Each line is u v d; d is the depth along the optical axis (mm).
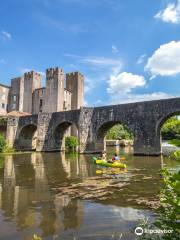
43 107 70312
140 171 21688
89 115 44500
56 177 18672
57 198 12172
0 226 8398
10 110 77000
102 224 8492
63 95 70125
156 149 36844
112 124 45906
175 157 3605
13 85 78062
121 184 15727
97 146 44500
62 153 45625
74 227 8234
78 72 75812
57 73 68375
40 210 10195
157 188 14344
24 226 8383
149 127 37719
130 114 39906
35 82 75562
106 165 25406
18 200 11828
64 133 52906
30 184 15859
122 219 8969
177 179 3402
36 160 32250
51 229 8094
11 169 23344
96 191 13688
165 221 3834
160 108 37094
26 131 54938
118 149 58438
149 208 10266
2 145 46469
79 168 24031
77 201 11570
